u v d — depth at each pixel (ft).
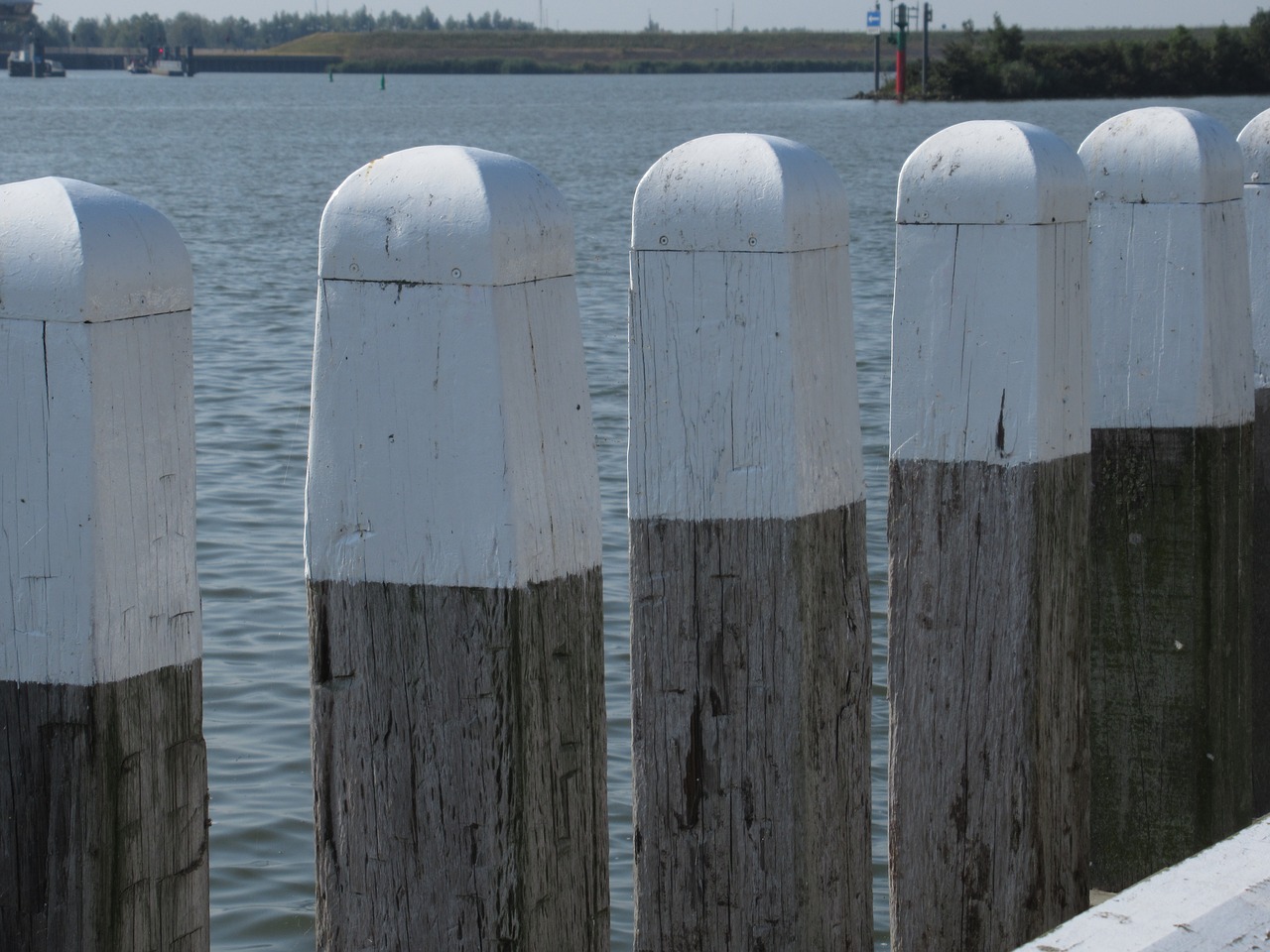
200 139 394.73
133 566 13.47
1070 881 19.89
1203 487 22.22
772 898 17.11
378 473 14.17
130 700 13.58
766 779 16.93
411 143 377.50
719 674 16.92
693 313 16.42
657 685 17.11
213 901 33.86
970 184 18.29
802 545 16.53
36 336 12.94
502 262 13.66
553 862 14.69
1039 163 18.10
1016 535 18.61
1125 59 561.43
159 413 13.55
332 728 14.57
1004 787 18.97
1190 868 11.76
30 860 13.67
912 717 19.40
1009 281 18.29
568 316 14.61
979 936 19.27
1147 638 22.94
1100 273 22.13
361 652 14.44
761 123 467.93
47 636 13.32
